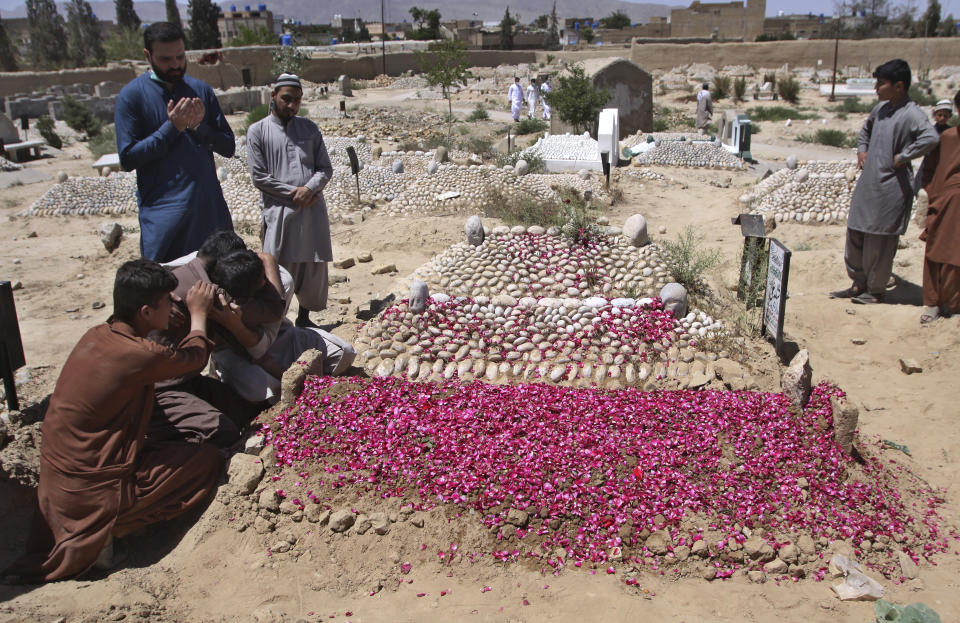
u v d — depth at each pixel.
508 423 4.29
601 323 6.16
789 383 4.48
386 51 48.44
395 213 12.16
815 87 36.03
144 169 5.28
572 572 3.47
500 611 3.20
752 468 3.97
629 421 4.36
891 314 7.31
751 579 3.43
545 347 6.05
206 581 3.44
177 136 5.12
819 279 8.89
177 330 4.15
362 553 3.58
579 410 4.45
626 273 7.09
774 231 11.73
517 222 10.51
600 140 16.77
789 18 78.25
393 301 7.09
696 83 40.25
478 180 13.10
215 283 4.33
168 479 3.71
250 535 3.70
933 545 3.77
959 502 4.20
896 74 7.05
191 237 5.39
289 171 5.86
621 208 13.43
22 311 7.83
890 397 5.72
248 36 44.53
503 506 3.73
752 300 6.71
